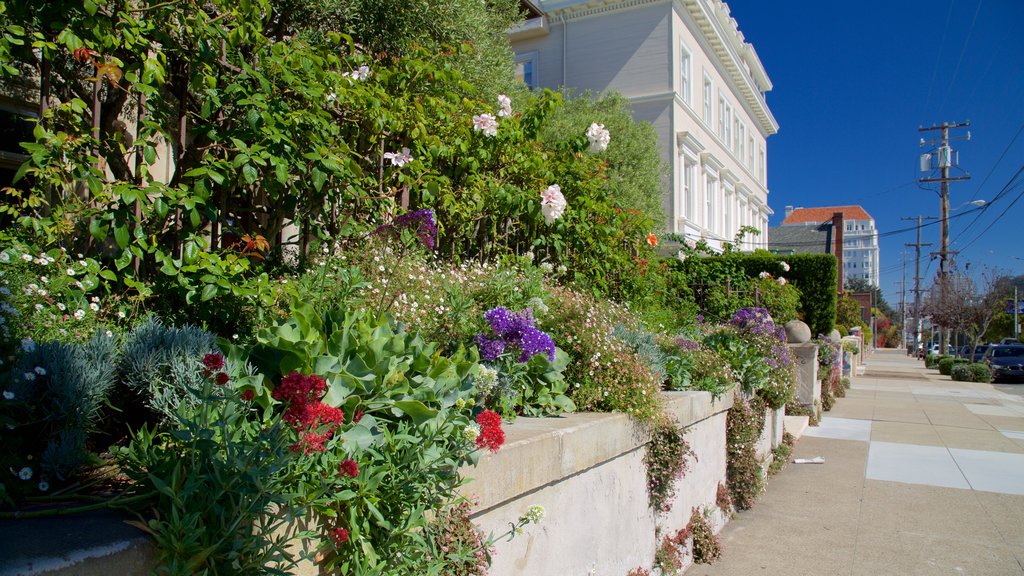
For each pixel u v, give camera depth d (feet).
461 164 16.70
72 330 8.16
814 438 34.17
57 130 9.48
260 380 6.64
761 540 18.11
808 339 40.73
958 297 137.90
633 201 51.16
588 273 21.30
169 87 11.23
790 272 53.26
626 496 12.88
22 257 8.26
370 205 13.52
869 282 385.09
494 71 28.81
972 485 24.29
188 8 10.42
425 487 6.88
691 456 15.92
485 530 8.36
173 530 4.84
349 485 6.22
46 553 4.28
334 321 8.19
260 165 10.69
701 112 77.00
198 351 7.53
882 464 27.91
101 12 9.59
